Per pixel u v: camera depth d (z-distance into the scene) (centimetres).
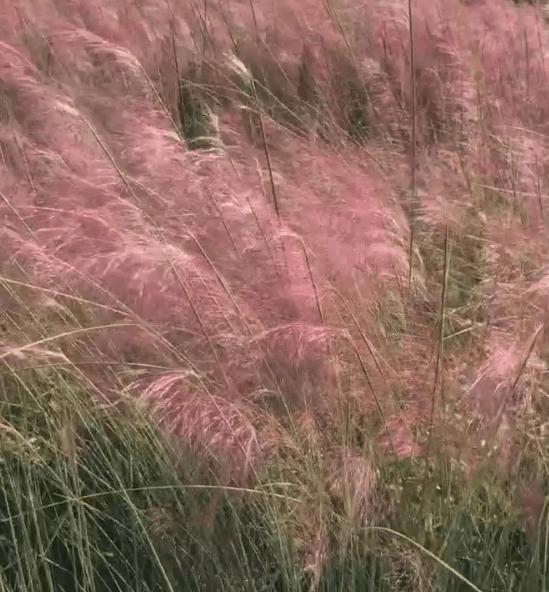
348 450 234
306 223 300
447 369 259
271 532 230
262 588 225
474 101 430
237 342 253
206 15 516
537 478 235
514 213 341
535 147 376
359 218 306
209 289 262
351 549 221
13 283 279
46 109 373
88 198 305
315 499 229
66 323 274
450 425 240
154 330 248
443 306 265
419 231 330
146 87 379
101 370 261
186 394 236
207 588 228
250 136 411
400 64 452
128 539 241
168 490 241
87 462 254
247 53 489
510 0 542
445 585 225
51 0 494
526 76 456
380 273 287
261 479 232
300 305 258
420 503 234
